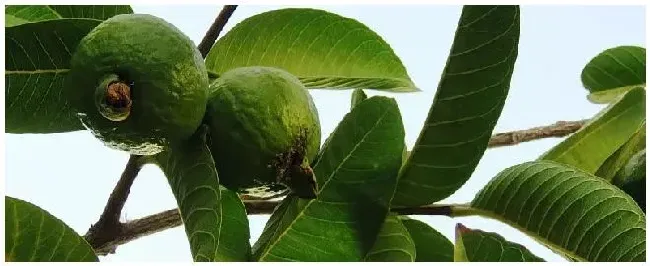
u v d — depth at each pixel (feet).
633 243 1.71
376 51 1.93
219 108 1.56
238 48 1.81
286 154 1.56
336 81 1.96
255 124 1.55
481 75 1.69
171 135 1.52
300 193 1.58
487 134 1.70
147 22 1.52
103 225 1.73
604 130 1.94
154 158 1.65
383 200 1.70
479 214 1.78
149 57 1.49
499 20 1.66
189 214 1.54
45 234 1.55
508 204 1.76
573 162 1.95
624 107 1.94
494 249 1.67
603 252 1.72
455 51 1.69
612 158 1.93
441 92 1.71
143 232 1.75
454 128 1.71
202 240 1.50
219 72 1.80
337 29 1.89
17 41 1.60
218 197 1.50
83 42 1.51
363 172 1.70
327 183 1.70
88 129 1.54
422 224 1.82
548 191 1.75
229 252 1.66
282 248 1.70
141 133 1.51
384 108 1.69
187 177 1.56
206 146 1.54
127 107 1.46
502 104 1.69
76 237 1.56
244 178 1.57
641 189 1.89
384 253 1.72
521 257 1.65
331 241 1.70
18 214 1.54
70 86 1.51
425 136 1.73
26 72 1.61
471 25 1.67
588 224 1.73
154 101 1.49
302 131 1.57
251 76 1.58
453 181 1.73
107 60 1.48
